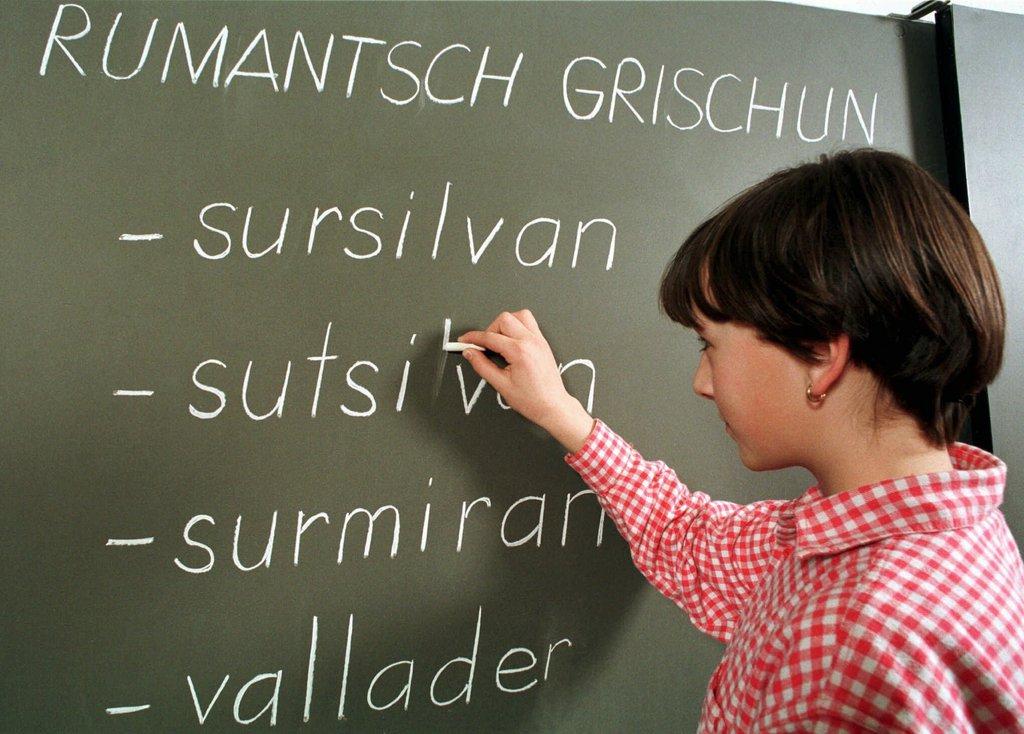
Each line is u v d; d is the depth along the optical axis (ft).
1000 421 2.81
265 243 2.27
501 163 2.44
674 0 2.60
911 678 1.18
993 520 1.48
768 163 2.68
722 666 1.83
